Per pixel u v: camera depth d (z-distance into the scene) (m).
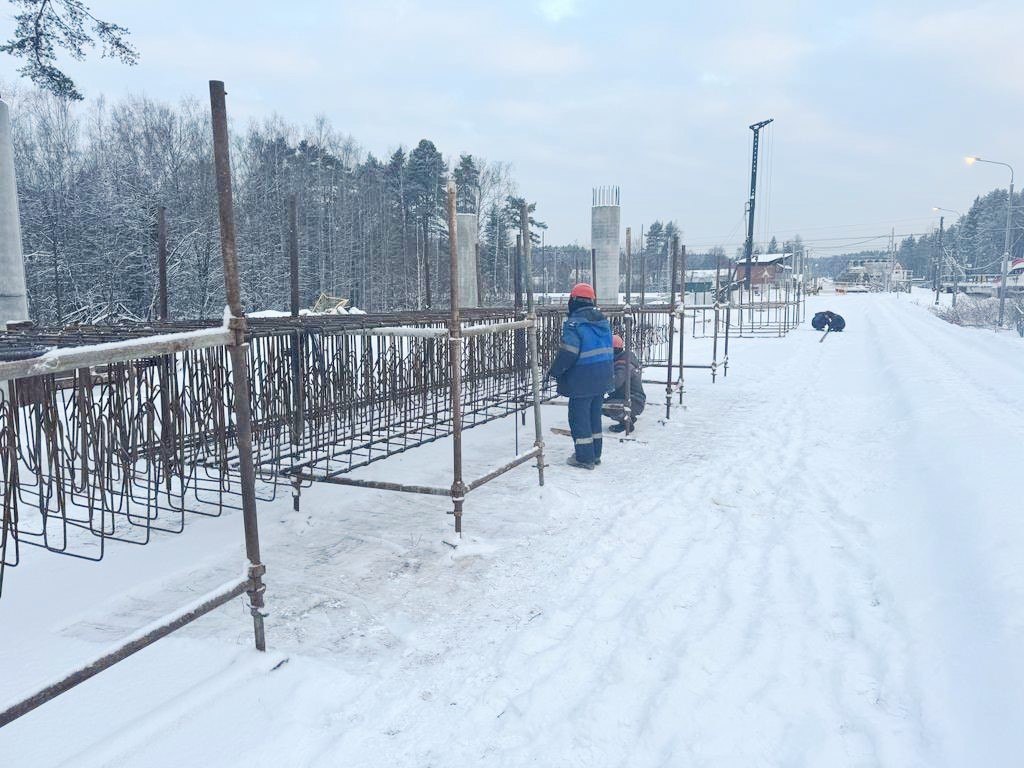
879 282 137.25
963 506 4.71
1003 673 2.67
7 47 13.81
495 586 4.01
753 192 56.84
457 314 4.56
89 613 3.48
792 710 2.71
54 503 4.68
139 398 3.87
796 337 27.27
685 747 2.50
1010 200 31.98
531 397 8.25
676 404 10.67
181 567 4.07
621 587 4.00
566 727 2.64
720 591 3.94
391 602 3.77
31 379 3.07
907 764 2.35
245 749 2.48
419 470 6.50
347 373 5.36
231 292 2.91
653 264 72.06
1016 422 7.82
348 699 2.84
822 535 4.87
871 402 11.35
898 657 3.08
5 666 2.95
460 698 2.86
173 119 42.22
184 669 2.98
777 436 8.52
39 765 2.35
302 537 4.75
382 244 53.09
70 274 30.64
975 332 27.22
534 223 68.81
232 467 5.00
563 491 5.93
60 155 35.91
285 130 58.34
